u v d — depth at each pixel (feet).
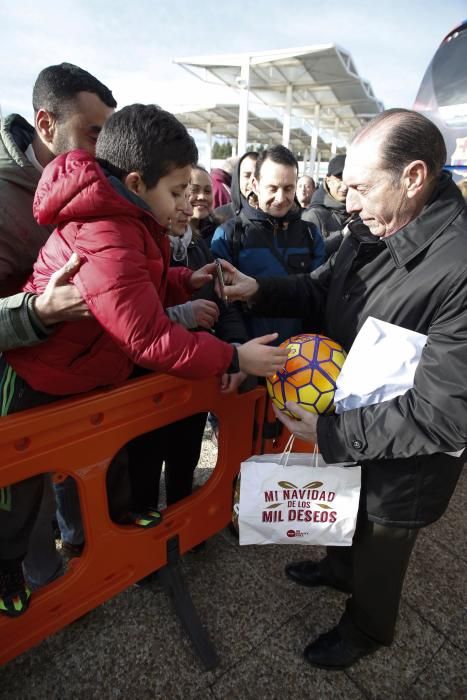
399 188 3.31
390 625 4.54
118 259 3.10
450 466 3.82
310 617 5.41
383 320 3.68
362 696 4.58
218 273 4.93
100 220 3.18
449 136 13.53
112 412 3.73
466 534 6.92
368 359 3.63
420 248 3.37
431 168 3.24
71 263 3.08
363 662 4.91
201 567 6.10
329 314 4.52
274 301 5.41
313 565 5.94
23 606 3.79
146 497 5.98
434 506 3.91
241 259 6.62
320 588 5.82
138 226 3.36
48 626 4.05
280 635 5.17
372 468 3.88
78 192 3.05
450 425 3.19
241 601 5.60
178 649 4.94
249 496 4.08
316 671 4.78
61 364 3.62
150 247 3.52
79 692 4.48
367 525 4.16
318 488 4.01
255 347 3.87
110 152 3.37
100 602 4.41
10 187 4.10
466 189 10.23
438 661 4.95
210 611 5.45
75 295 3.14
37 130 4.54
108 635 5.07
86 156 3.15
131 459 5.72
